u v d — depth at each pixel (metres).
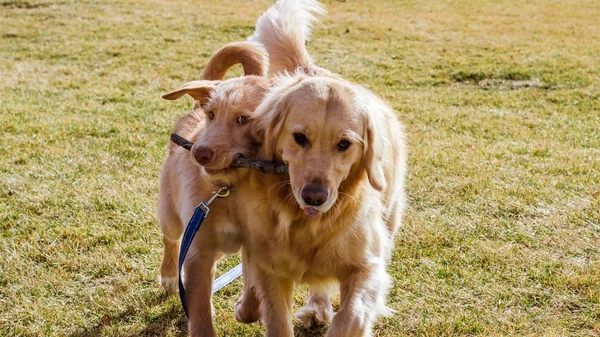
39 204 2.80
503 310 2.28
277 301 2.05
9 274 2.39
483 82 5.84
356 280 1.99
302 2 2.68
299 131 1.87
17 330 2.17
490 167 3.29
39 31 7.55
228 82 2.12
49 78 5.43
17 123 3.91
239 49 2.40
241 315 2.19
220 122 2.04
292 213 1.95
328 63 6.39
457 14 10.02
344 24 8.67
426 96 5.14
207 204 2.00
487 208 2.84
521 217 2.78
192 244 2.06
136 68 5.94
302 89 1.91
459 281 2.40
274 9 2.67
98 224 2.68
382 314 2.15
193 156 2.00
